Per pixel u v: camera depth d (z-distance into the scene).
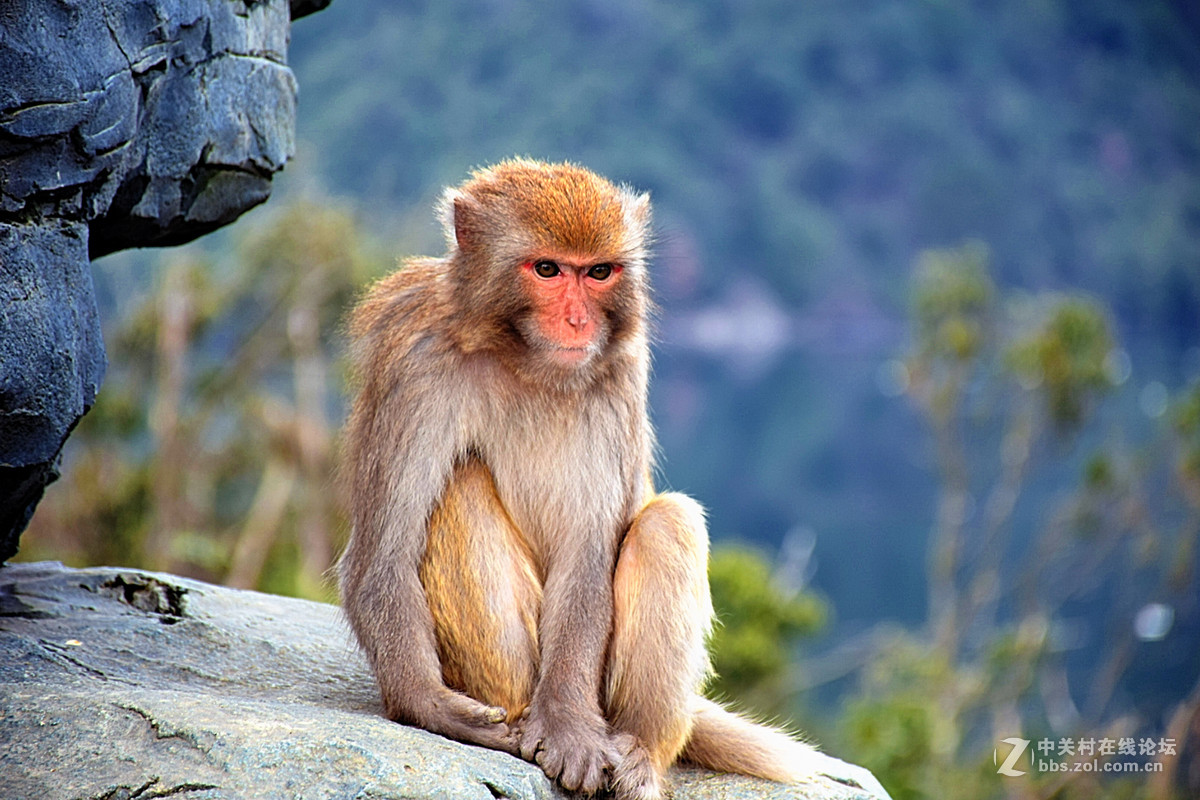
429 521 13.91
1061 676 75.56
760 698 52.06
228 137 16.23
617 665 14.16
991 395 70.88
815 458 188.62
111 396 59.03
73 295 14.00
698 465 181.50
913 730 53.69
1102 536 72.81
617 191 15.11
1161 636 70.06
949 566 72.31
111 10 13.89
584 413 14.76
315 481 61.03
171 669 15.25
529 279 14.31
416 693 13.34
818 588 113.38
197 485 62.09
